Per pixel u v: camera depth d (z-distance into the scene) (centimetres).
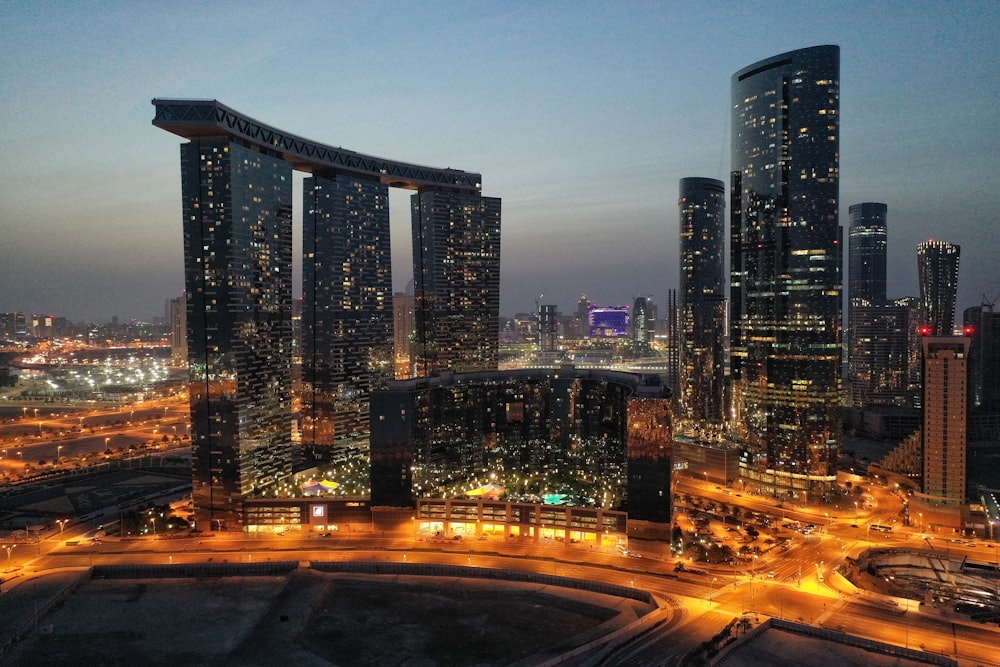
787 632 19325
